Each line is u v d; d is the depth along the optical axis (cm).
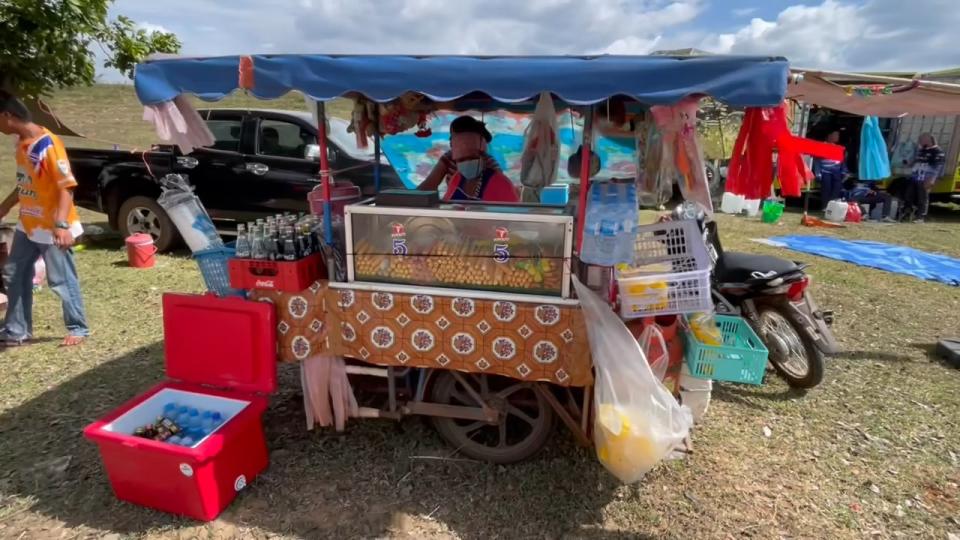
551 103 287
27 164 366
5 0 425
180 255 635
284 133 598
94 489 256
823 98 329
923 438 308
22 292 396
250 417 250
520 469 273
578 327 241
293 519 240
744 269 358
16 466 271
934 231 859
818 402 344
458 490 259
